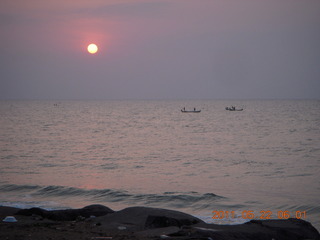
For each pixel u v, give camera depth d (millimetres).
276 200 21750
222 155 44344
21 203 20328
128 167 35125
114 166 35625
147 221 12156
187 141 62625
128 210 13594
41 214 14227
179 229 11414
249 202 21266
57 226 12312
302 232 11984
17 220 13430
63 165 36000
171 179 28953
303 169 33562
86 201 21484
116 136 71625
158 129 90312
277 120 124750
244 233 11258
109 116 155000
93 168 34406
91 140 63719
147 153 46562
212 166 35781
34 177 29438
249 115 162125
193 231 10930
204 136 72000
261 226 12148
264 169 33750
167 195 22516
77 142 60156
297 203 20922
